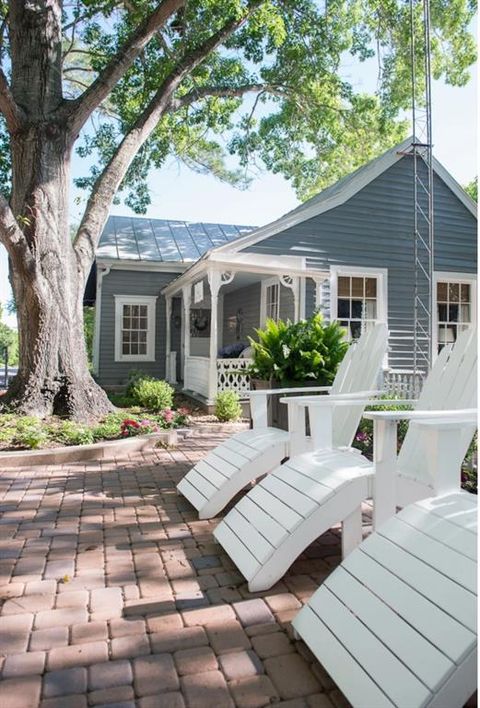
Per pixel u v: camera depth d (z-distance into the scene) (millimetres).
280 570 2334
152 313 13578
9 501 3748
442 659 1342
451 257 11344
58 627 2021
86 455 5270
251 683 1678
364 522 3254
